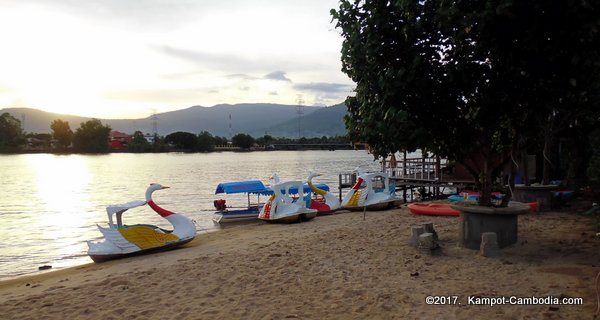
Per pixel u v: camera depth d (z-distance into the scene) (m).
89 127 151.62
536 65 6.92
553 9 6.20
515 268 7.32
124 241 12.05
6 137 145.75
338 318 5.74
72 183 46.97
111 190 39.69
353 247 9.72
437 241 9.18
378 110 7.62
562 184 16.12
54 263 13.63
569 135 14.66
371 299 6.34
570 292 6.13
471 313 5.65
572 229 10.40
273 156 134.75
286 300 6.53
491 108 7.54
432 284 6.80
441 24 6.73
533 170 19.14
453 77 7.10
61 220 22.86
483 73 7.28
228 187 18.81
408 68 7.54
